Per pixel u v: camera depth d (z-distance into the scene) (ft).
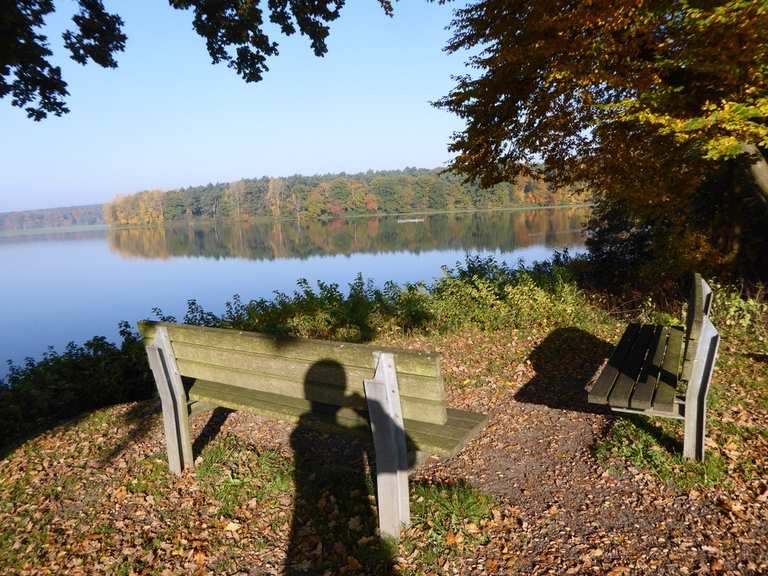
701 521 9.50
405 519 9.33
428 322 26.66
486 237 140.87
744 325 22.09
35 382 20.61
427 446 8.59
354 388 9.25
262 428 14.57
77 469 12.88
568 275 38.01
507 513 10.23
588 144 27.17
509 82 25.39
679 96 19.80
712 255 34.63
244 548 9.48
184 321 29.14
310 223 333.83
